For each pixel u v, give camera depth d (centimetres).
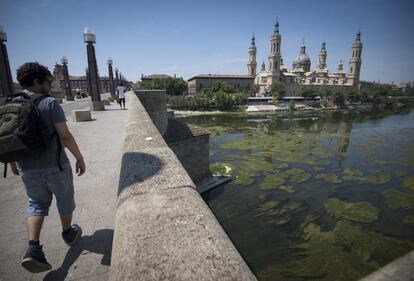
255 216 1627
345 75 13312
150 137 344
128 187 171
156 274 87
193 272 87
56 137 215
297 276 1093
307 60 13212
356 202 1775
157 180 181
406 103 11444
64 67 2695
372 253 1226
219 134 4538
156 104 1588
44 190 218
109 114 1417
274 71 10619
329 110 9125
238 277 85
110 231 288
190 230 115
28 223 208
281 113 8144
